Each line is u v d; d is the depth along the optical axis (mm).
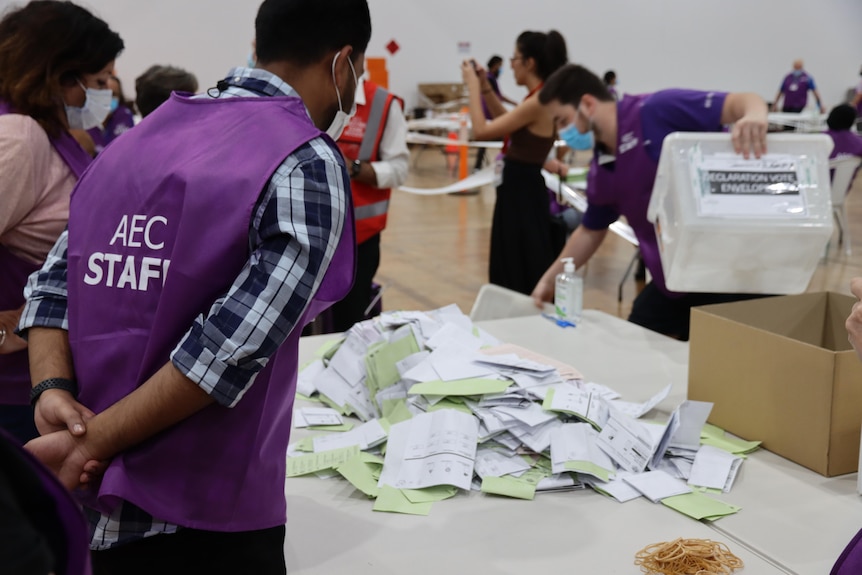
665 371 1931
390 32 12008
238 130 915
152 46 9727
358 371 1809
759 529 1226
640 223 2303
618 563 1137
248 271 858
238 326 836
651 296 2461
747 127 1813
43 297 1032
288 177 872
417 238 6551
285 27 974
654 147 2150
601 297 4898
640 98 2217
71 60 1574
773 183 1811
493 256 3691
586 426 1450
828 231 1790
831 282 5219
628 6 13164
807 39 14617
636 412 1654
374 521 1274
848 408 1373
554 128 3451
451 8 12250
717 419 1598
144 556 936
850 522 1243
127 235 932
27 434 1709
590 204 2439
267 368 928
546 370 1598
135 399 876
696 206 1785
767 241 1798
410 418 1540
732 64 14141
